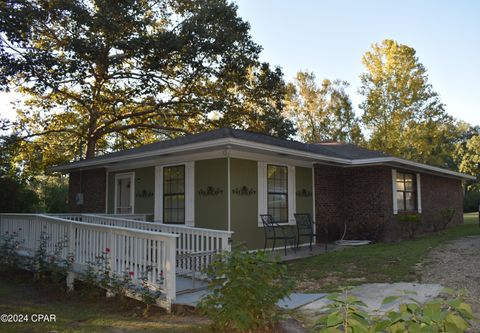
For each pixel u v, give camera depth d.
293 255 10.44
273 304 4.54
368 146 31.23
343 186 13.90
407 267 8.05
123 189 13.43
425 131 29.20
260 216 10.74
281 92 22.53
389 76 29.88
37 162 22.19
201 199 10.52
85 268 6.82
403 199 14.37
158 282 5.67
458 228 17.44
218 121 22.30
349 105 35.62
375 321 2.08
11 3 16.55
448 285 6.43
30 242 8.38
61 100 21.19
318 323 2.21
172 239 5.56
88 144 21.39
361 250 10.63
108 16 17.53
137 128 23.03
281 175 11.65
